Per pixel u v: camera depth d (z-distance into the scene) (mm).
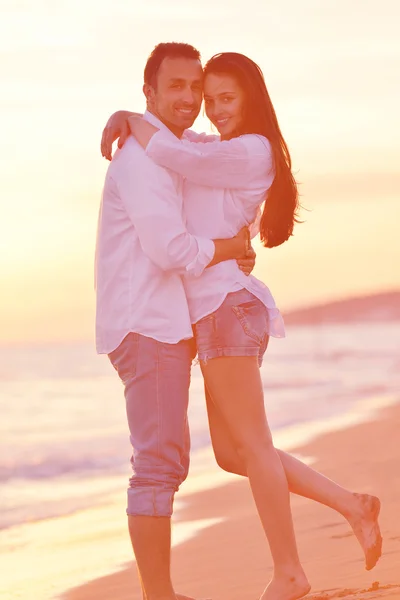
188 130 4223
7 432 16453
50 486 10742
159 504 3744
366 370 25719
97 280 3939
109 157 3895
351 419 14062
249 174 3846
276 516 3842
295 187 4043
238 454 3934
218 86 3922
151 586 3760
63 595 5484
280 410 16531
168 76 3816
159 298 3781
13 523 8344
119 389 26094
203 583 5254
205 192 3869
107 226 3881
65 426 17328
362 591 4219
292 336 54031
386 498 7082
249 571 5492
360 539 3965
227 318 3816
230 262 3881
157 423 3773
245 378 3836
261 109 3963
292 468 4016
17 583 5879
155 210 3678
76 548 6988
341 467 9133
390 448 10273
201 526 7168
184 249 3680
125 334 3799
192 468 10656
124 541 7160
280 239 4102
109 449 13773
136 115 3951
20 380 31031
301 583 3826
